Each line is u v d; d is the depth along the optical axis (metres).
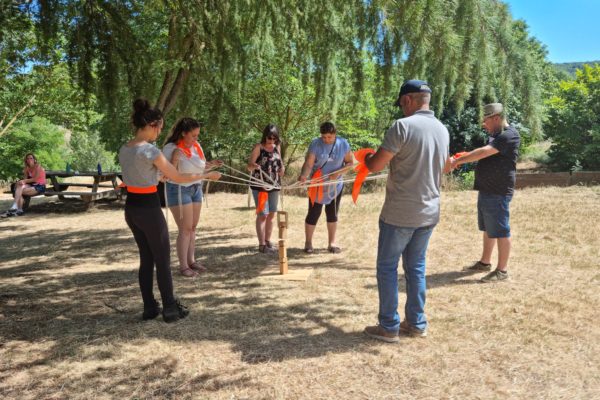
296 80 12.78
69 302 4.52
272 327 3.80
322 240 7.21
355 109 6.03
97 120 15.80
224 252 6.53
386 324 3.51
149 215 3.73
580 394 2.79
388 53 5.21
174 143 5.07
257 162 6.30
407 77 5.26
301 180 6.09
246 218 9.41
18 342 3.58
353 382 2.95
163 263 3.87
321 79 5.59
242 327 3.81
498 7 5.04
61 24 4.66
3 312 4.25
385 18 5.06
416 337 3.59
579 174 13.22
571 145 20.33
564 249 6.15
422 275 3.59
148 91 5.29
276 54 6.17
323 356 3.29
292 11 5.39
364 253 6.34
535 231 7.25
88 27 4.52
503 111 4.89
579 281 4.90
